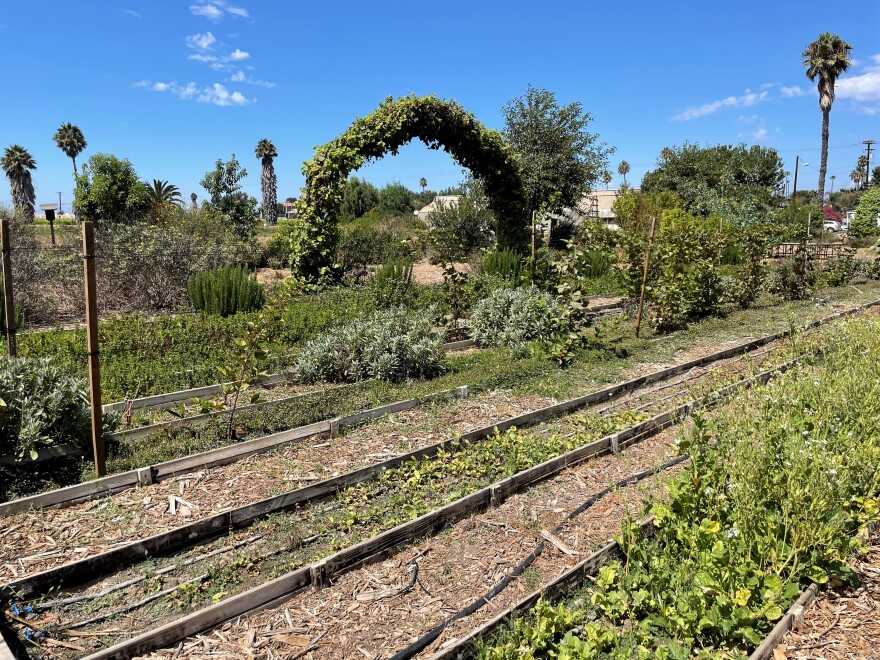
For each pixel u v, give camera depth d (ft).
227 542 12.50
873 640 9.19
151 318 35.78
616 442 16.98
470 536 12.62
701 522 11.23
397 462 15.76
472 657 9.21
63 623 10.11
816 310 40.83
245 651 9.41
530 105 72.64
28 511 13.26
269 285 43.96
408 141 45.29
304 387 23.04
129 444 16.63
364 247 58.49
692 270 35.81
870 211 112.27
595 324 35.83
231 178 72.64
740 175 100.48
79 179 78.18
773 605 9.18
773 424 13.19
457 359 26.63
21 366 15.40
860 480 11.84
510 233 51.72
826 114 125.49
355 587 10.95
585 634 9.61
